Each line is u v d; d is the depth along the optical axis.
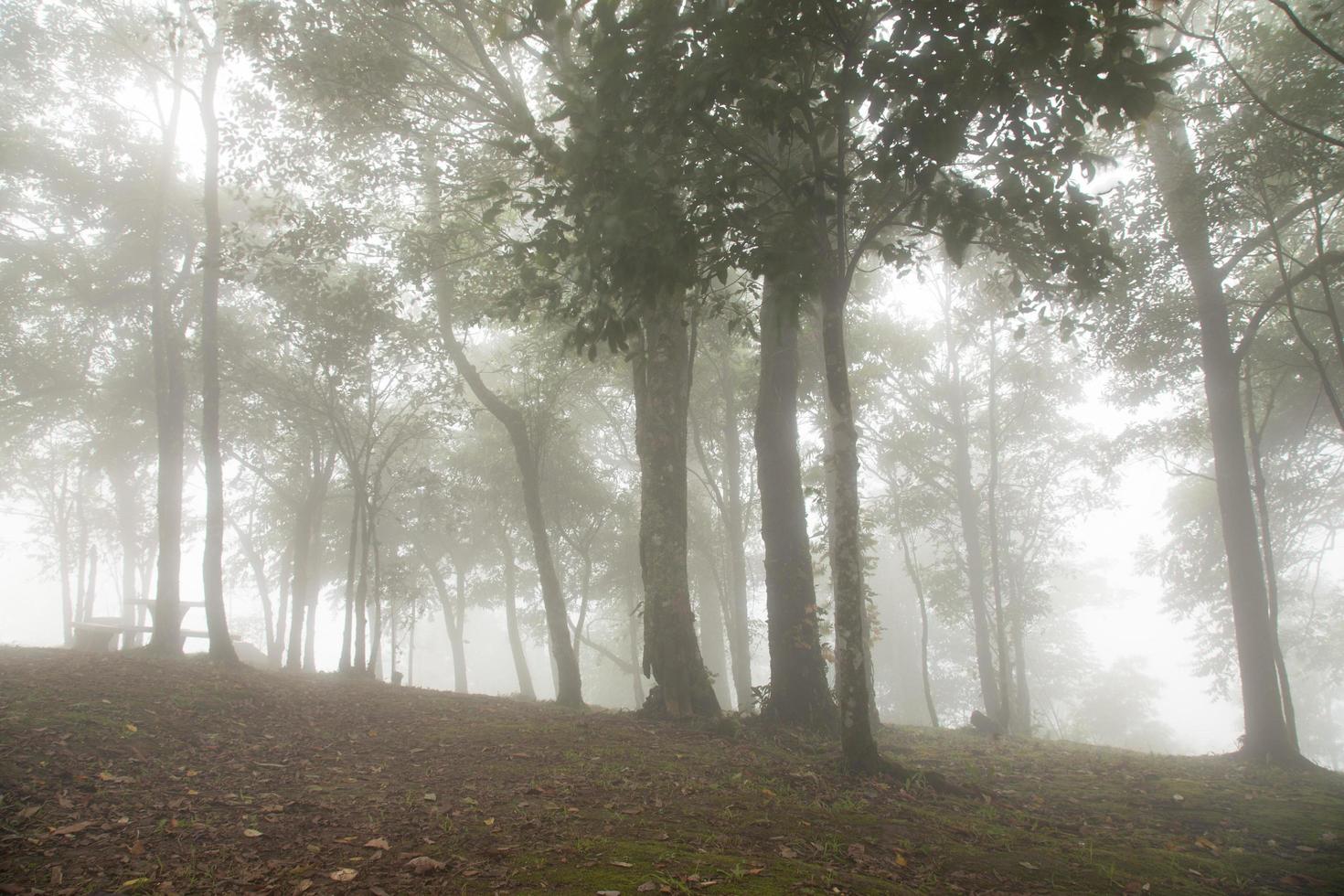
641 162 7.38
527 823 5.52
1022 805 7.89
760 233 8.08
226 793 6.16
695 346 12.57
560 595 17.02
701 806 6.40
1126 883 5.20
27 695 8.62
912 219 8.62
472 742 9.13
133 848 4.71
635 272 7.41
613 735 10.19
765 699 12.73
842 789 7.33
